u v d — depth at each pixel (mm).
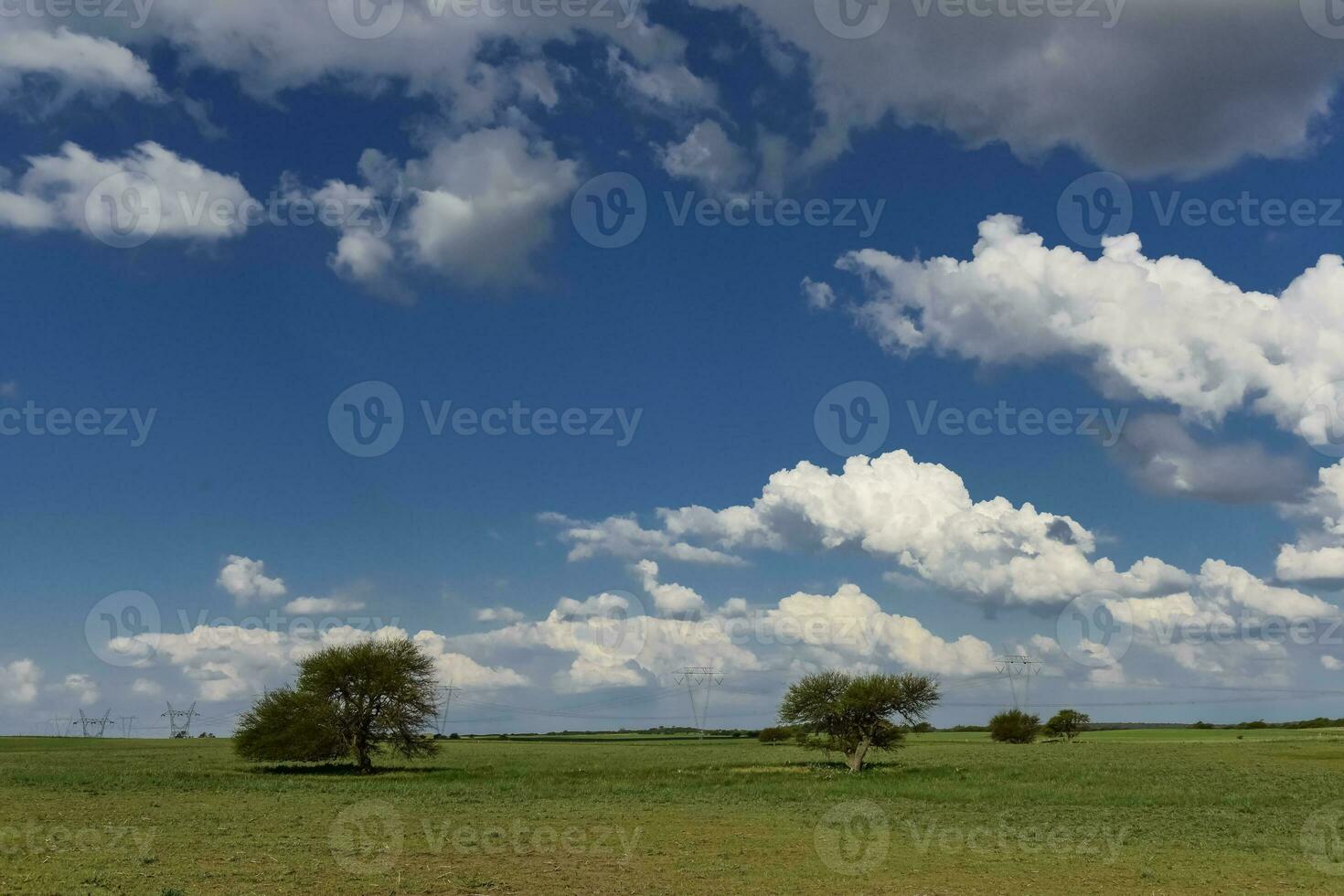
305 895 20422
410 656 71438
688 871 24953
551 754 105500
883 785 56688
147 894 19641
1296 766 75688
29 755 96812
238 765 76562
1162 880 24547
